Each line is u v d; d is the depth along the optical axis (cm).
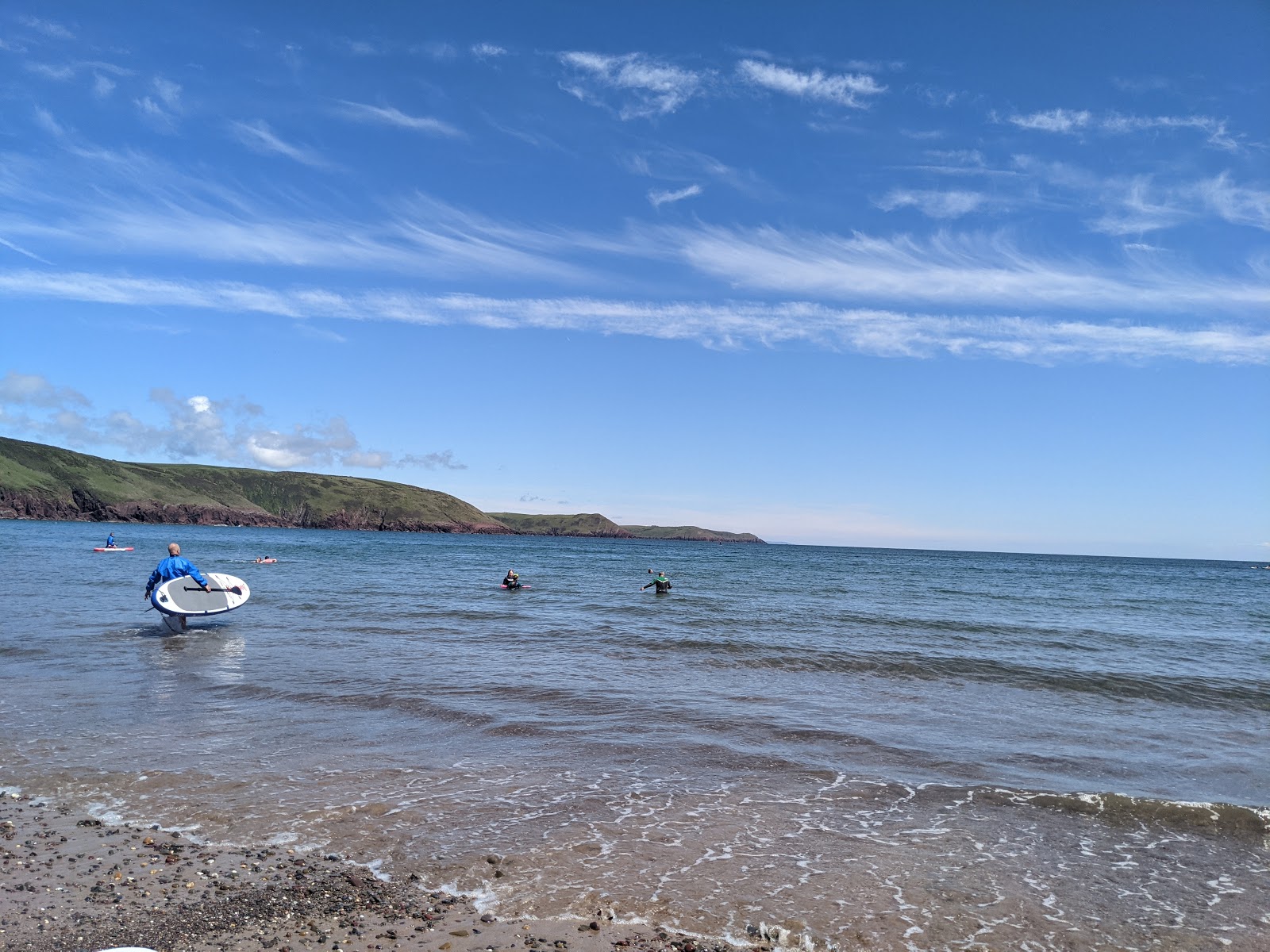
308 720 1270
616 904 693
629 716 1356
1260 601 5556
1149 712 1546
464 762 1081
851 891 728
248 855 775
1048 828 891
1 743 1105
